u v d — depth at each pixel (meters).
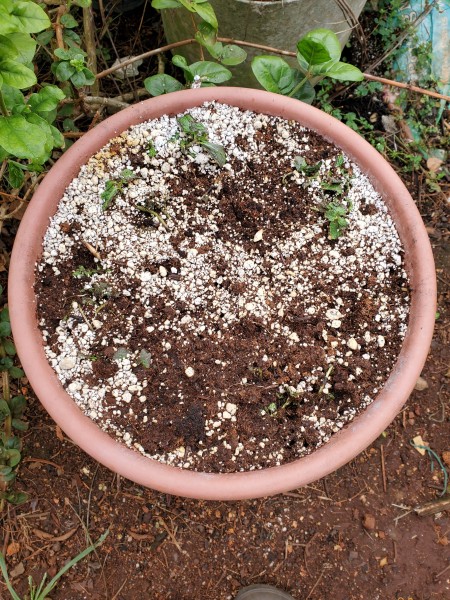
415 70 0.70
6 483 0.57
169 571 0.60
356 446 0.44
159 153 0.48
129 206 0.48
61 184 0.46
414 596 0.62
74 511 0.60
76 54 0.45
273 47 0.55
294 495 0.63
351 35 0.69
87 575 0.59
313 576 0.61
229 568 0.61
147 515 0.61
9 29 0.31
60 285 0.46
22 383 0.61
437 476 0.64
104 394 0.45
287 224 0.49
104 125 0.47
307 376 0.46
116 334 0.46
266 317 0.47
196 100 0.48
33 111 0.41
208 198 0.49
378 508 0.63
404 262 0.48
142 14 0.69
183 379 0.46
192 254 0.48
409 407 0.66
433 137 0.70
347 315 0.48
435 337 0.67
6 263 0.62
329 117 0.49
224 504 0.62
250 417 0.46
